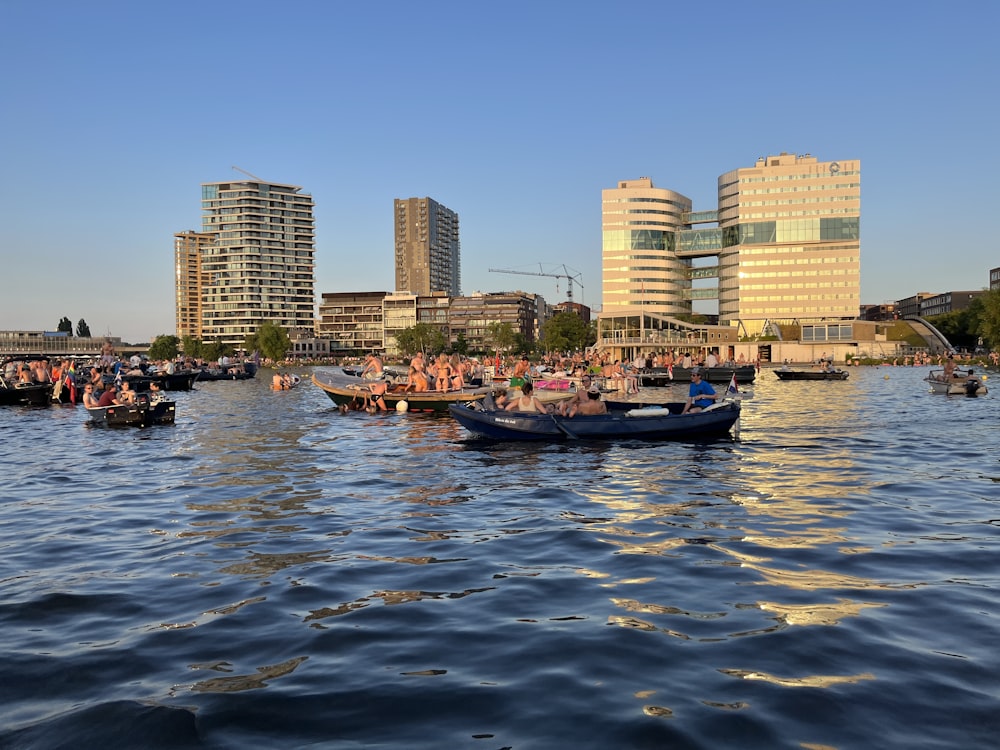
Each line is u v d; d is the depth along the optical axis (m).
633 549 10.14
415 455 20.47
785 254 184.25
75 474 17.59
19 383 46.50
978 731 4.99
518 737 5.01
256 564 9.61
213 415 35.62
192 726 5.25
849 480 15.62
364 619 7.46
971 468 17.16
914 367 105.00
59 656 6.59
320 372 43.75
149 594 8.39
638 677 5.95
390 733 5.11
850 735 4.96
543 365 74.00
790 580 8.57
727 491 14.51
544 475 16.83
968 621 7.11
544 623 7.27
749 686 5.74
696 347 138.38
